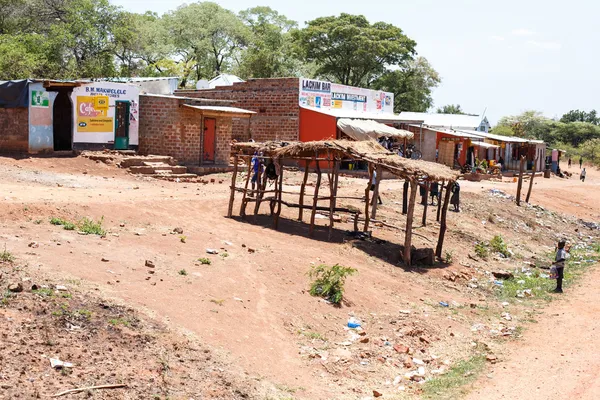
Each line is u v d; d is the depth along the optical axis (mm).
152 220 18953
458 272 21531
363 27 76188
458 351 14461
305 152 22031
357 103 46938
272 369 11258
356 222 22594
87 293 11469
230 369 10594
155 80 43219
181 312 12156
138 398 8812
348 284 17016
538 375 13094
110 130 30594
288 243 19719
